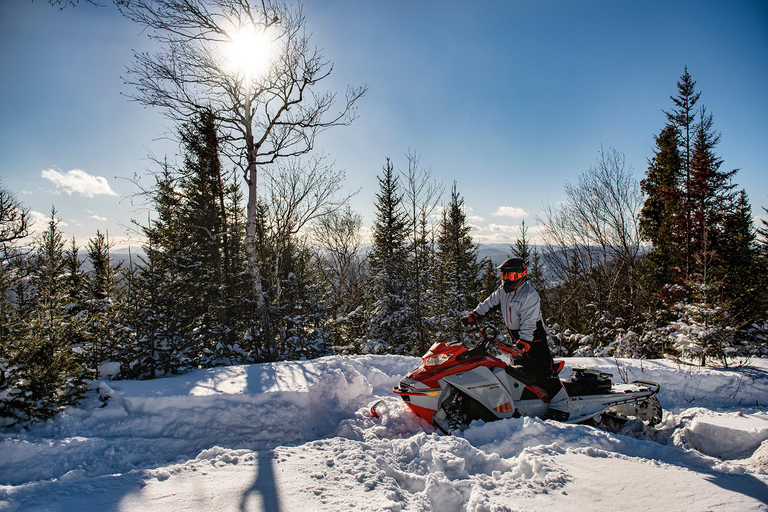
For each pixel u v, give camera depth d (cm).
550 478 263
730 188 2123
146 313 659
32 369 400
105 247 1558
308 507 232
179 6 1096
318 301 1461
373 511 225
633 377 611
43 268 979
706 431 371
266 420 417
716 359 669
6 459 321
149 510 229
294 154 1320
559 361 450
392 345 1945
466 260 2467
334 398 483
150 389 453
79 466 330
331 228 2586
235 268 1766
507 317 452
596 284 1552
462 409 418
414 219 2034
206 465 296
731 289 981
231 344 1156
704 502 220
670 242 2136
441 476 274
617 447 320
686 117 2303
